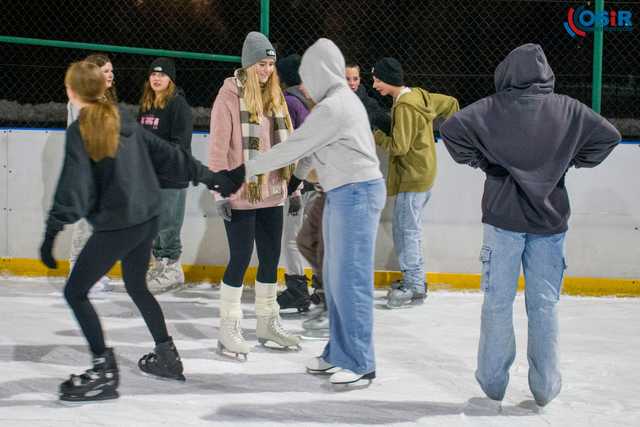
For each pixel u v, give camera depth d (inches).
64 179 120.5
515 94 124.3
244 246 156.6
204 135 239.8
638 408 133.6
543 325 127.4
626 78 388.2
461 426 123.6
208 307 207.8
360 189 135.6
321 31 370.6
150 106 213.5
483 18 377.7
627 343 177.6
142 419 123.3
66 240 240.2
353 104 136.0
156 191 130.8
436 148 232.8
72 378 130.7
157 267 224.7
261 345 170.6
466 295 229.0
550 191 121.9
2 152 241.3
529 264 127.4
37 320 189.0
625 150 227.8
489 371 129.4
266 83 162.6
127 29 402.0
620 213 228.8
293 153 134.6
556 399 137.9
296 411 129.2
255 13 385.1
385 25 367.2
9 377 144.9
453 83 374.3
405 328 189.6
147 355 145.9
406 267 214.7
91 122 120.6
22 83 419.8
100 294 215.2
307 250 189.2
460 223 233.0
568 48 389.7
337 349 141.9
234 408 129.8
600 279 229.8
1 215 242.5
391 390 141.6
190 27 392.8
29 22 414.9
